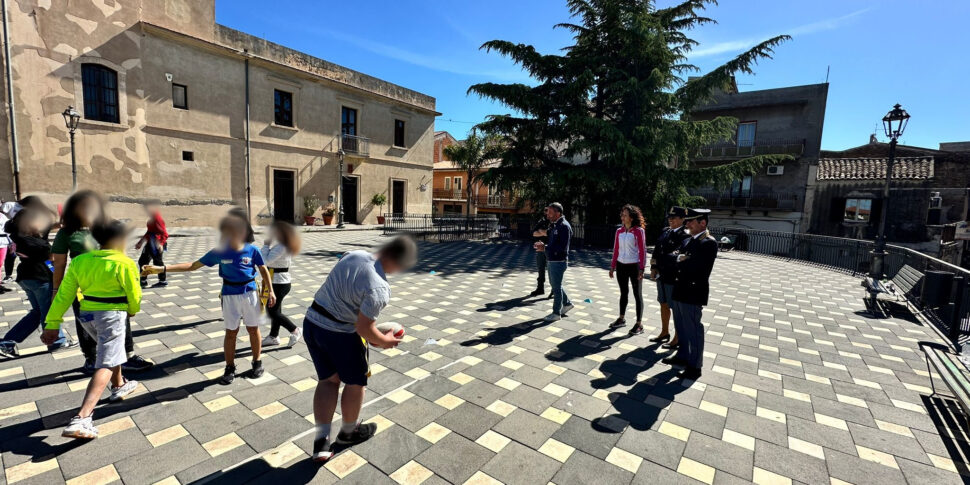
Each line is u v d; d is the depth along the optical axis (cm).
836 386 429
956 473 289
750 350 534
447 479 270
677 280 444
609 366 464
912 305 762
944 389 425
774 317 702
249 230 386
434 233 1894
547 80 1884
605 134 1600
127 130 1602
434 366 451
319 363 280
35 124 1405
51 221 431
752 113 2572
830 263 1509
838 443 324
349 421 291
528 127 1848
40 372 392
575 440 319
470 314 661
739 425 348
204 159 1827
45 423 312
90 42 1502
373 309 256
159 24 1672
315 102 2244
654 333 586
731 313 722
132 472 264
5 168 1365
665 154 1706
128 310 313
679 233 506
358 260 264
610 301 775
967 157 2267
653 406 376
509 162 1862
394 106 2675
